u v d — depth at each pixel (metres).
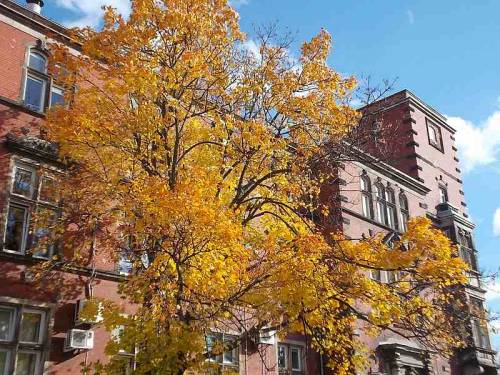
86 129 12.71
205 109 14.09
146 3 12.91
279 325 12.61
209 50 13.86
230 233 10.77
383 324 13.27
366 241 13.46
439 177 36.75
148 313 11.16
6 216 15.20
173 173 12.95
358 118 15.73
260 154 14.70
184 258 11.09
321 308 12.70
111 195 13.20
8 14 17.41
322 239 12.60
